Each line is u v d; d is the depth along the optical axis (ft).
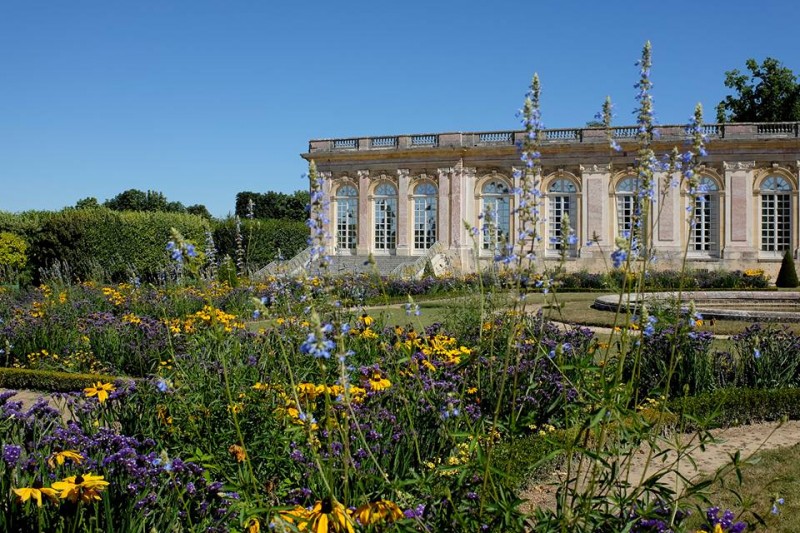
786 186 141.28
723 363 38.93
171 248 14.46
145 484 15.66
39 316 54.54
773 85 178.09
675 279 113.60
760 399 34.53
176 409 22.20
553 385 29.53
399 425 21.13
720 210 143.43
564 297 104.17
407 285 109.29
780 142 139.85
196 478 16.55
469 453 16.57
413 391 23.39
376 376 22.17
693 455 28.43
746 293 90.43
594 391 16.35
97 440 17.97
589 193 147.13
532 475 24.12
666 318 17.66
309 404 18.69
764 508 21.94
